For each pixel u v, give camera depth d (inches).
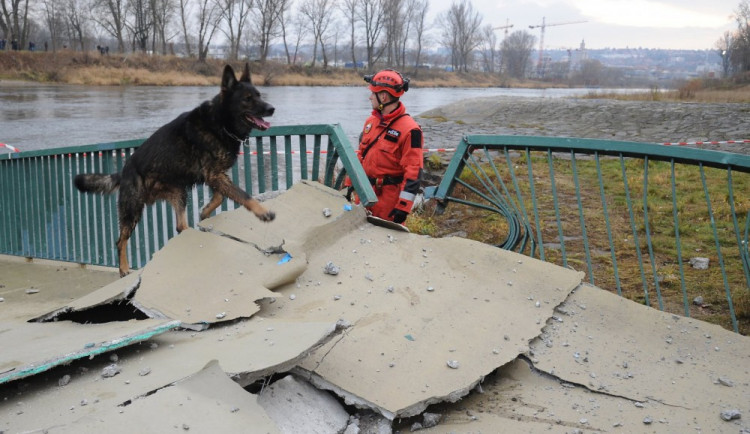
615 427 111.2
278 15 3526.1
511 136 191.5
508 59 6048.2
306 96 1916.8
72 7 3314.5
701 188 351.3
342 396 114.0
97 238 241.6
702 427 110.3
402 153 197.0
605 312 148.3
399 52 5009.8
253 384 113.3
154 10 3164.4
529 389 125.0
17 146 655.1
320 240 166.9
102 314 151.3
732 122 646.5
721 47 3331.7
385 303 143.8
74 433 89.1
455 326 136.8
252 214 172.1
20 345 123.8
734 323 155.6
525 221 188.2
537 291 152.3
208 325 131.8
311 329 118.9
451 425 114.3
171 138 194.9
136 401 97.1
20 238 272.2
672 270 219.8
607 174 406.9
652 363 131.5
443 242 170.2
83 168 242.2
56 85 2100.1
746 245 162.2
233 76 195.2
